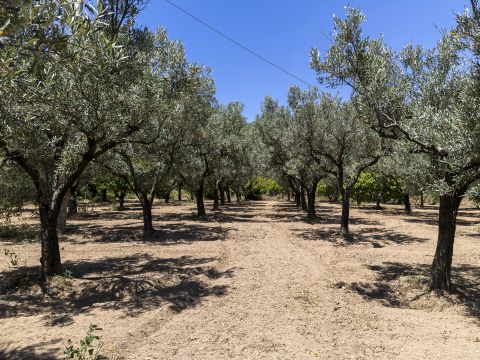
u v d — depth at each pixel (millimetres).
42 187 8406
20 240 14938
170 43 10266
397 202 39031
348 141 15352
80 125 6930
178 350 4992
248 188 47562
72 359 4645
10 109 5496
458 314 6512
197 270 9766
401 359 4758
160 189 20109
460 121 5898
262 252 12117
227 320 6105
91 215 25484
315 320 6152
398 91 7746
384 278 8867
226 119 27234
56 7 3098
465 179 6512
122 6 8555
